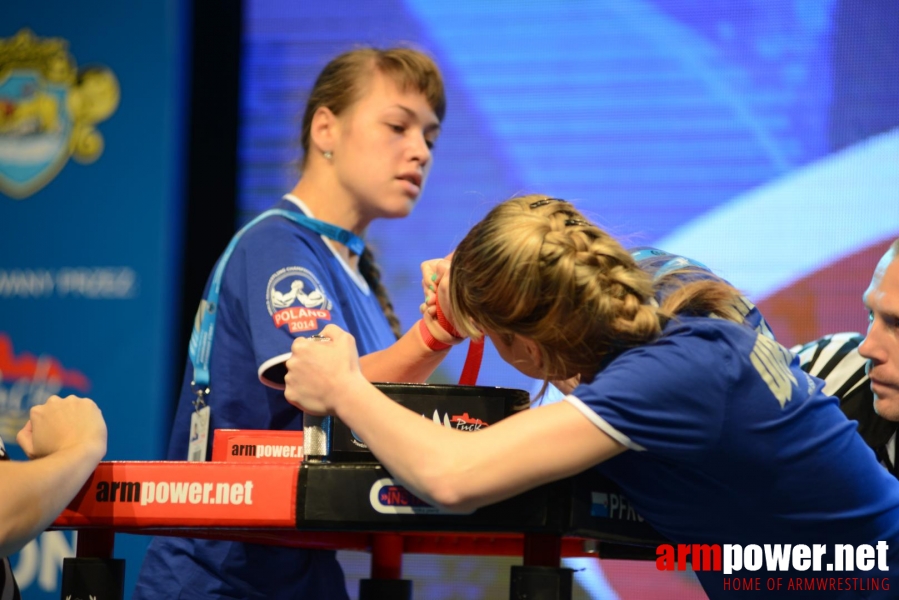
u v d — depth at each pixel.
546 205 4.21
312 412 3.99
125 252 12.30
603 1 11.84
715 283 4.36
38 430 4.28
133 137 12.40
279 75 12.59
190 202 12.62
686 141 11.58
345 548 6.00
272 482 3.88
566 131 11.88
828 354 5.77
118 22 12.55
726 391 3.81
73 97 12.55
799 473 3.95
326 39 12.50
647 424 3.72
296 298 5.94
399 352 5.48
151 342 12.15
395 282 12.07
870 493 4.15
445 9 12.22
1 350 12.45
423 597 11.34
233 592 5.81
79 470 3.95
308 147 7.08
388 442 3.74
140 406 12.08
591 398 3.71
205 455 6.06
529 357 4.29
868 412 5.52
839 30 11.23
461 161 12.08
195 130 12.68
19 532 3.73
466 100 12.10
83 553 4.20
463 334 5.24
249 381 6.12
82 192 12.45
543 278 3.91
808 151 11.24
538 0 12.01
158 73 12.41
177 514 3.93
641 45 11.75
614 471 4.00
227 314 6.20
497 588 11.20
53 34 12.66
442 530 3.81
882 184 11.05
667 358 3.82
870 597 4.13
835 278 11.09
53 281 12.41
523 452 3.63
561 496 3.77
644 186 11.66
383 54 7.01
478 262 4.07
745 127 11.43
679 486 3.97
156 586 5.89
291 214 6.61
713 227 11.45
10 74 12.70
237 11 12.74
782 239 11.26
